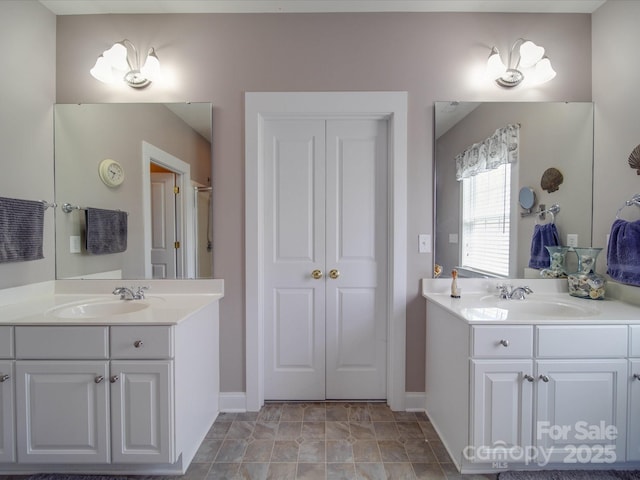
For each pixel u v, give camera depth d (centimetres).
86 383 130
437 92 183
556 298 171
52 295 177
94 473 140
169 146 184
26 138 165
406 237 184
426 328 185
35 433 130
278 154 192
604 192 176
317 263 193
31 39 167
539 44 183
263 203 192
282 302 194
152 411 130
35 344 129
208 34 183
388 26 182
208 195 185
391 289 187
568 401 131
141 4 175
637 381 131
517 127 184
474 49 182
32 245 158
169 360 130
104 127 184
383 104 182
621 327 131
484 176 184
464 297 175
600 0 173
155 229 185
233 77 183
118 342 130
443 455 151
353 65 182
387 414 183
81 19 183
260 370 189
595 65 180
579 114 183
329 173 191
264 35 182
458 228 185
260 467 143
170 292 185
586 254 173
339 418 179
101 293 183
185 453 142
